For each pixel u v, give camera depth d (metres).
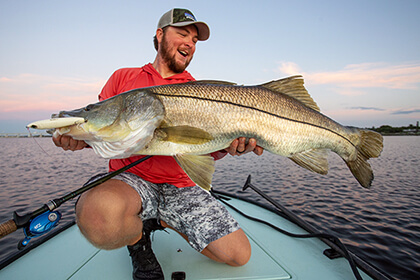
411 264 3.95
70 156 23.23
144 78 2.68
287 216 3.36
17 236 5.00
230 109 2.32
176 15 2.65
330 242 2.54
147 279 1.95
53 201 1.72
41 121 1.75
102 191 1.88
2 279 2.06
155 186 2.35
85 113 2.12
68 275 2.11
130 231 1.91
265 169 13.94
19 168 14.76
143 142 2.23
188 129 2.23
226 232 2.21
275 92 2.52
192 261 2.31
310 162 2.64
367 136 2.90
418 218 6.08
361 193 8.59
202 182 2.21
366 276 2.11
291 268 2.21
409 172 14.18
